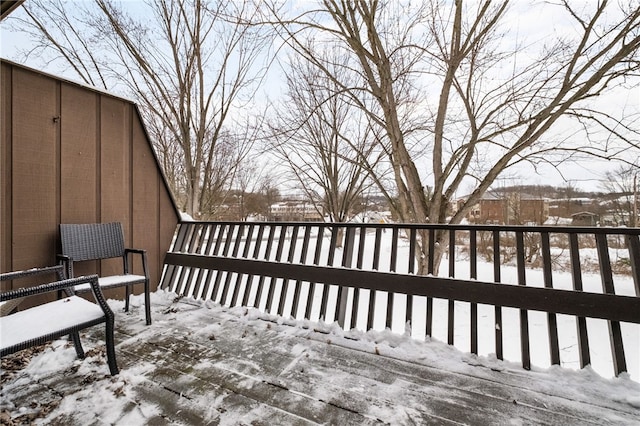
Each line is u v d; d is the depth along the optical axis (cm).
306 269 270
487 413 142
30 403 147
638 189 890
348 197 910
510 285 196
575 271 188
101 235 279
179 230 384
